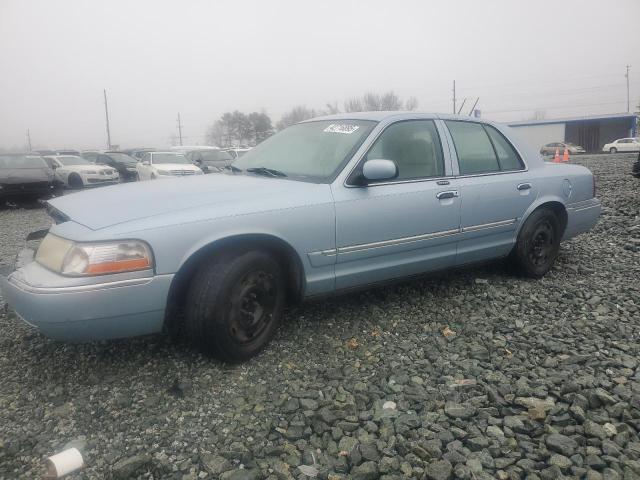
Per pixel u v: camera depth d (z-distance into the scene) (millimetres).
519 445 2398
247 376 3064
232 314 3072
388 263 3793
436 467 2221
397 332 3678
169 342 3461
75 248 2773
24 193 13180
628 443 2387
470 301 4273
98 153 22781
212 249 3051
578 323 3797
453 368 3146
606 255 5734
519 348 3416
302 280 3420
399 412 2668
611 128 48375
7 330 3713
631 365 3133
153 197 3225
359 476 2199
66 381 3012
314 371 3123
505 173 4562
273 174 3842
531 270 4781
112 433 2533
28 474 2248
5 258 6359
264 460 2332
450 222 4062
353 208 3521
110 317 2785
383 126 3879
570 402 2729
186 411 2713
